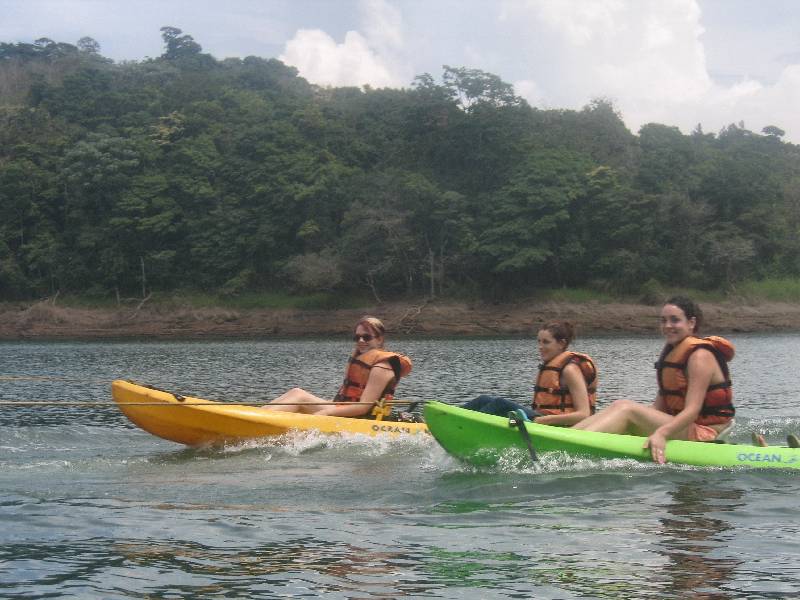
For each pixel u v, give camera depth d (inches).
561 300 2090.3
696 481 251.4
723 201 2222.0
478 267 2138.3
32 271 2378.2
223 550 187.5
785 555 179.3
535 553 182.7
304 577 168.9
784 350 1222.3
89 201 2399.1
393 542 192.2
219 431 335.0
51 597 158.9
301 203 2261.3
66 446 353.4
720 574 167.5
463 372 830.5
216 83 3284.9
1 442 363.9
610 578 166.1
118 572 173.0
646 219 2100.1
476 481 256.5
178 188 2397.9
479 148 2303.2
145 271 2326.5
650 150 2556.6
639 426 277.6
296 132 2536.9
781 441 362.0
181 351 1386.6
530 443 265.7
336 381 741.9
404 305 2130.9
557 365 301.7
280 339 1966.0
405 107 2482.8
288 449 329.1
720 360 274.2
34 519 215.9
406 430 349.1
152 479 272.2
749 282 2110.0
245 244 2304.4
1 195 2396.7
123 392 343.9
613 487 244.8
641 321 1985.7
